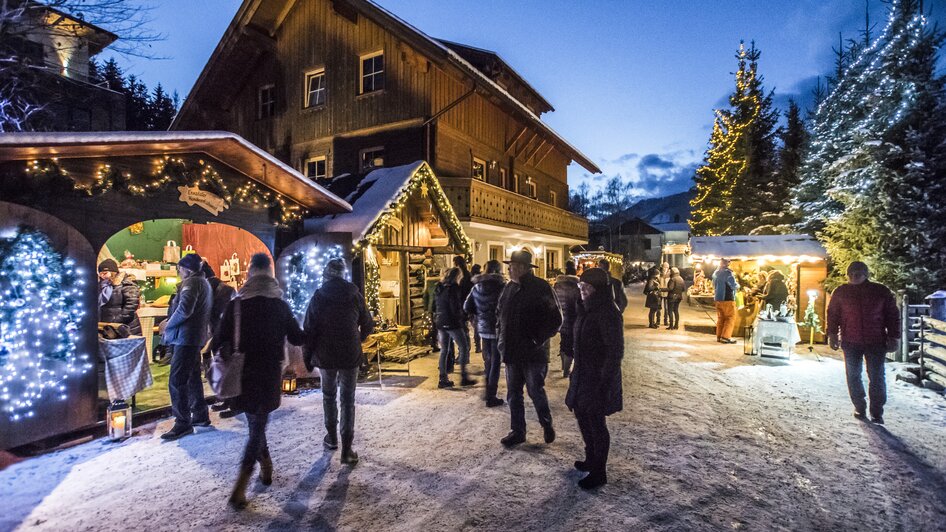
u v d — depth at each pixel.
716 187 28.31
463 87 16.25
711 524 3.22
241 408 3.51
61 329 4.60
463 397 6.31
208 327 5.21
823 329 10.81
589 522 3.22
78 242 4.72
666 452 4.44
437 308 6.79
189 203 5.86
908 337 8.56
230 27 16.48
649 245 61.59
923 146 10.69
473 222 14.55
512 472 4.00
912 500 3.60
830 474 4.02
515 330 4.52
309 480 3.86
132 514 3.35
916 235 10.30
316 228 8.20
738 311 11.90
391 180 9.13
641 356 9.31
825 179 13.98
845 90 14.92
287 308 3.83
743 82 26.38
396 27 13.51
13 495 3.63
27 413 4.35
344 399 4.14
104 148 4.71
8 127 15.87
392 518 3.28
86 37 19.97
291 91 17.30
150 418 5.39
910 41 11.08
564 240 23.23
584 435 3.90
